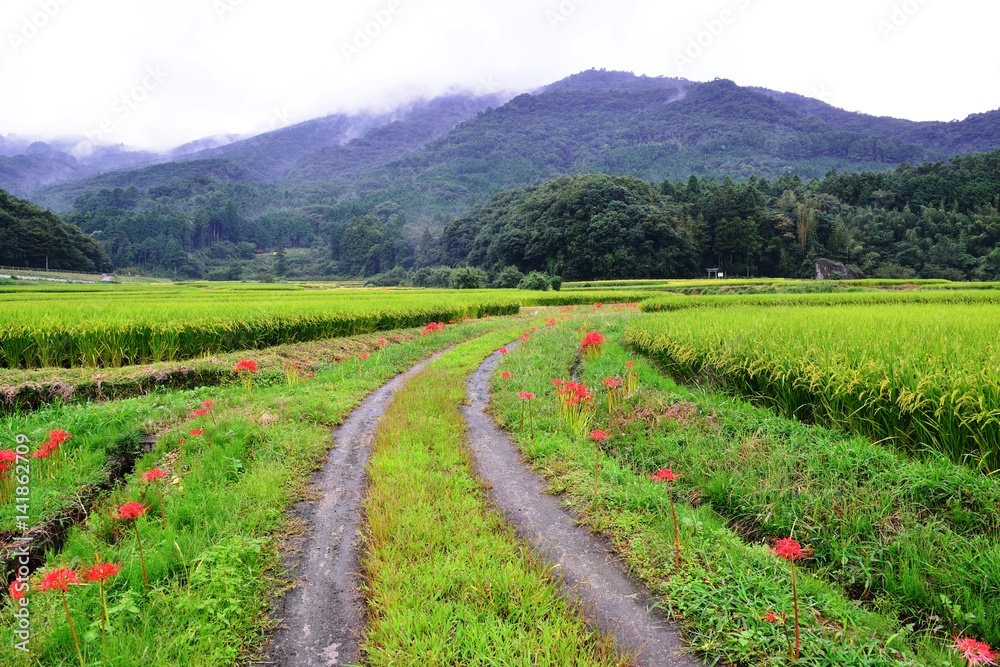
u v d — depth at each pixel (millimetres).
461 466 5727
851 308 16109
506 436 7098
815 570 4148
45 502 4590
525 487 5492
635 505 4895
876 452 5223
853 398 6012
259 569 3879
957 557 3766
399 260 127438
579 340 14680
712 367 8664
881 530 4250
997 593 3480
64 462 5254
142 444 6289
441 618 3209
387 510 4559
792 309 16250
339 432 7254
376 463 5684
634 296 38688
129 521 4375
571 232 81188
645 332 11867
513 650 2988
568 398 7359
